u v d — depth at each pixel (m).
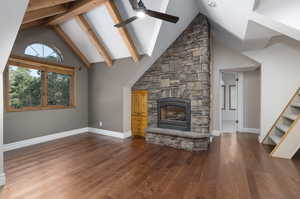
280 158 2.93
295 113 3.56
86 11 3.38
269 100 3.81
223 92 7.51
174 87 3.87
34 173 2.40
